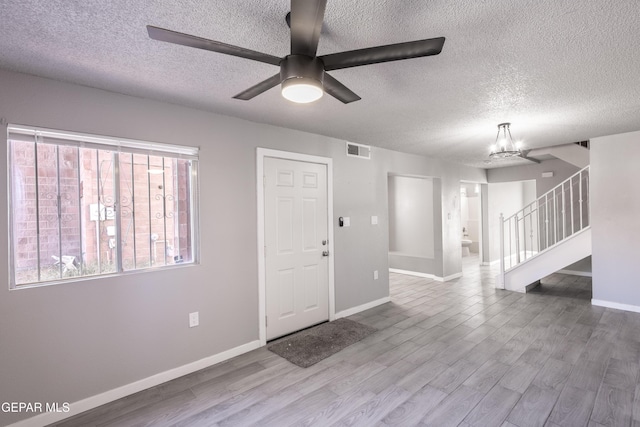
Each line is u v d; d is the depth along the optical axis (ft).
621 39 5.71
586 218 20.11
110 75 6.99
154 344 8.45
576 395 7.50
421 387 8.00
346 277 13.67
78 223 7.67
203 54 6.11
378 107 9.30
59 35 5.41
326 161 12.87
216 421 6.91
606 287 13.87
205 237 9.41
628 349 9.76
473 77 7.30
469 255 30.25
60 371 7.12
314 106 9.14
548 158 20.54
